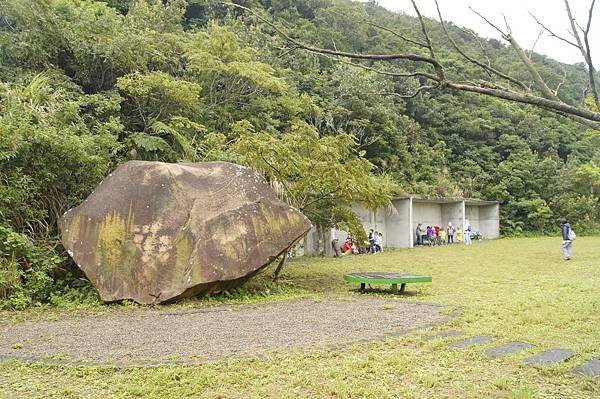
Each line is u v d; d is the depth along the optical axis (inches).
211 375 188.5
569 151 1604.3
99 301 357.4
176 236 364.2
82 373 193.0
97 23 649.0
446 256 761.0
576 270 550.3
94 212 373.4
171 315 316.5
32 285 358.9
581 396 163.9
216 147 569.3
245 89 838.5
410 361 203.8
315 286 466.3
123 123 631.2
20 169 393.7
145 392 172.7
